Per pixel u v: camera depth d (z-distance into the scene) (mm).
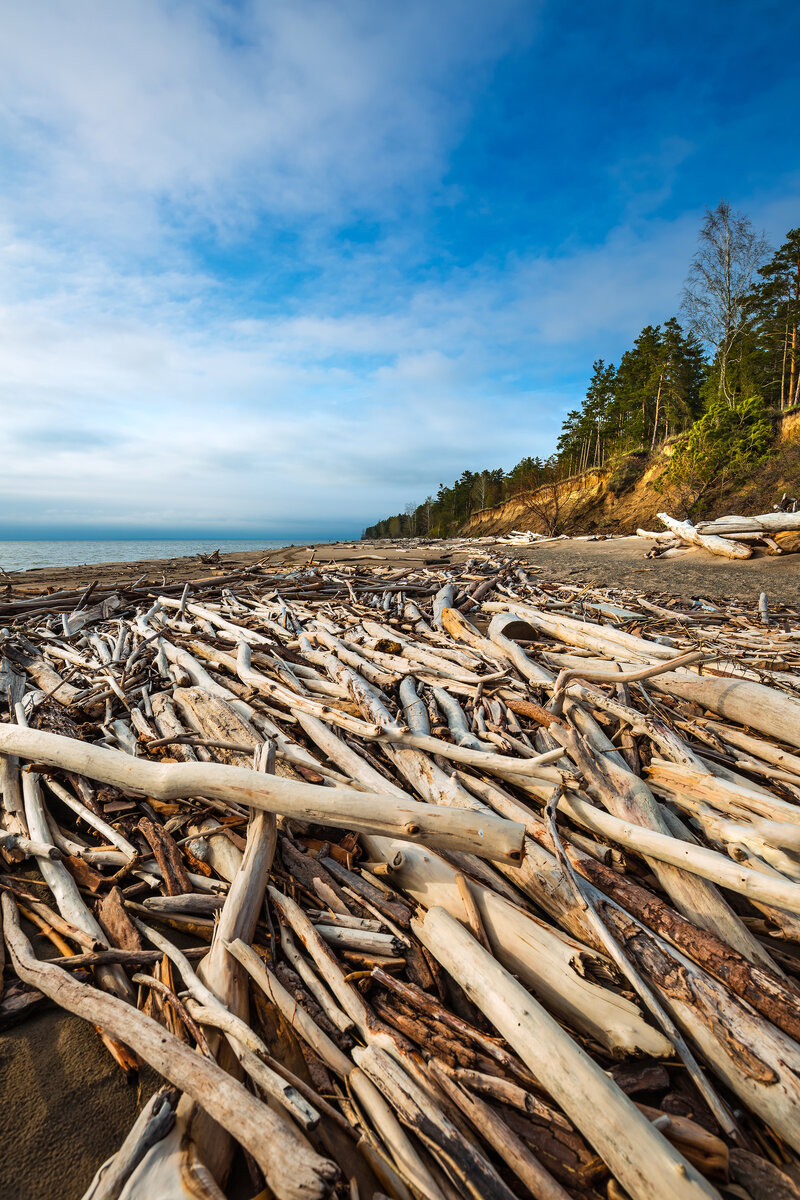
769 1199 1522
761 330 39562
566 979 2061
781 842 2463
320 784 3338
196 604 8000
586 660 5469
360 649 5809
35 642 6586
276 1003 2023
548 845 2703
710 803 2947
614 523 38906
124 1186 1429
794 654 5965
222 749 3615
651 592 10242
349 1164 1615
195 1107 1653
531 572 13359
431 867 2514
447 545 24484
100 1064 1928
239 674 4797
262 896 2465
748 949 2234
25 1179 1599
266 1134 1469
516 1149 1556
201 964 2178
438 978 2178
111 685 4758
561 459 68562
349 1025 1955
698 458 30312
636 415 52469
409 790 3438
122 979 2182
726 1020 1877
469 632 6355
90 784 3387
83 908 2510
